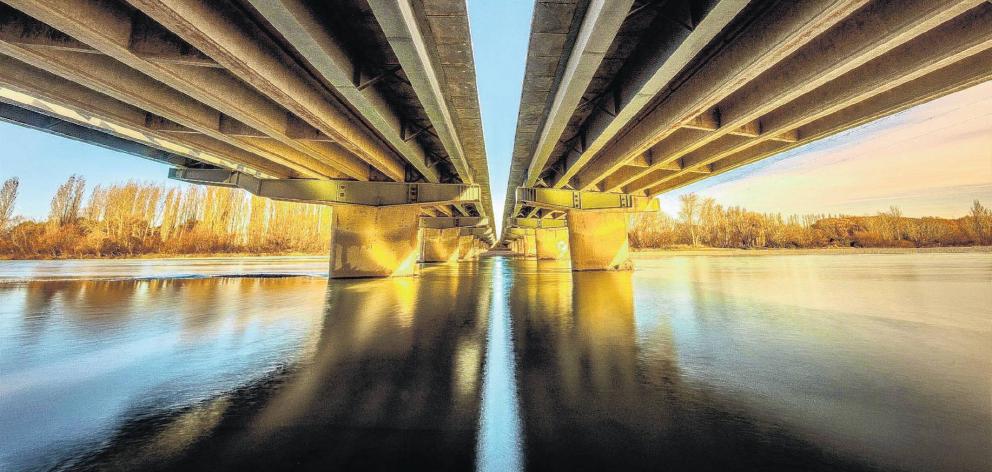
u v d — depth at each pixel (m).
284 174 19.05
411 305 11.45
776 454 3.16
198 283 18.45
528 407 4.17
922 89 9.41
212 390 4.71
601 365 5.68
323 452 3.26
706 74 9.21
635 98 9.16
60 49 7.32
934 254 57.94
